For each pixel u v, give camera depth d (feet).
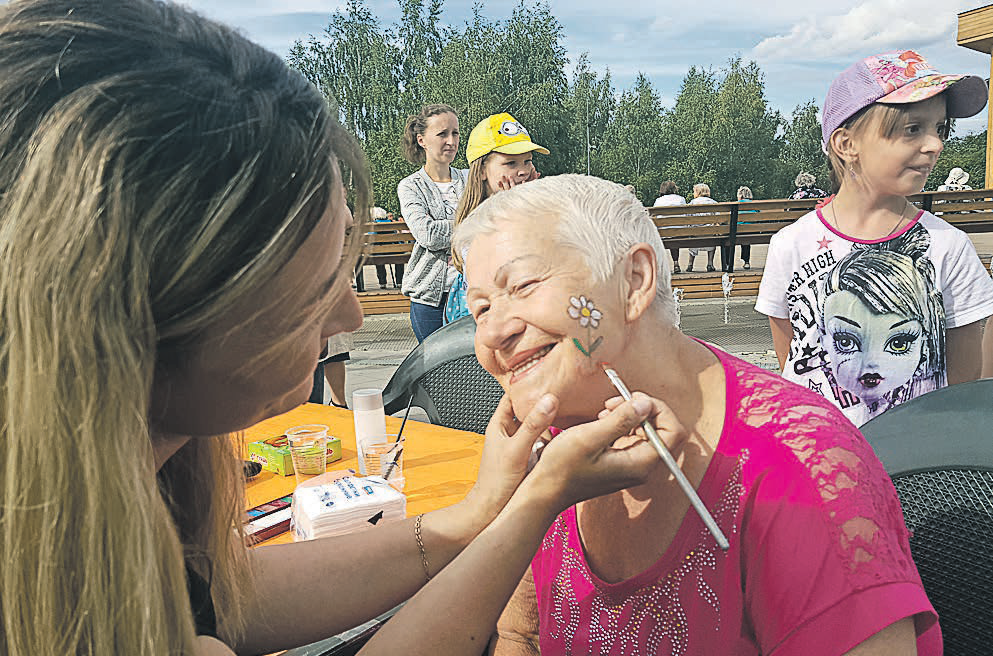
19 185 1.60
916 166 5.92
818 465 2.69
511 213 2.96
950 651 3.53
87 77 1.65
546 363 2.96
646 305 2.89
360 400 5.96
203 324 1.80
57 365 1.60
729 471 2.84
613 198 2.97
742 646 2.90
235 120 1.73
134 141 1.61
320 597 3.48
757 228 24.30
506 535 2.77
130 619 1.75
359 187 2.13
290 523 4.97
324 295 2.03
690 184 139.13
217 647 2.62
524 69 119.85
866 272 6.30
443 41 118.83
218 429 2.19
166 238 1.67
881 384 6.35
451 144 12.71
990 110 38.88
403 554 3.54
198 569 3.06
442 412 7.73
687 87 151.53
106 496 1.67
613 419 2.61
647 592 3.06
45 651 1.75
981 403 3.45
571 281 2.85
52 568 1.70
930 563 3.56
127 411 1.67
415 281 12.57
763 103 148.87
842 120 6.18
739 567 2.83
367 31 113.29
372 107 110.11
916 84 5.76
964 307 6.16
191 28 1.87
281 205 1.78
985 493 3.37
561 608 3.46
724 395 2.99
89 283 1.59
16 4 1.75
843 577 2.56
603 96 131.95
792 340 6.87
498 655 3.91
